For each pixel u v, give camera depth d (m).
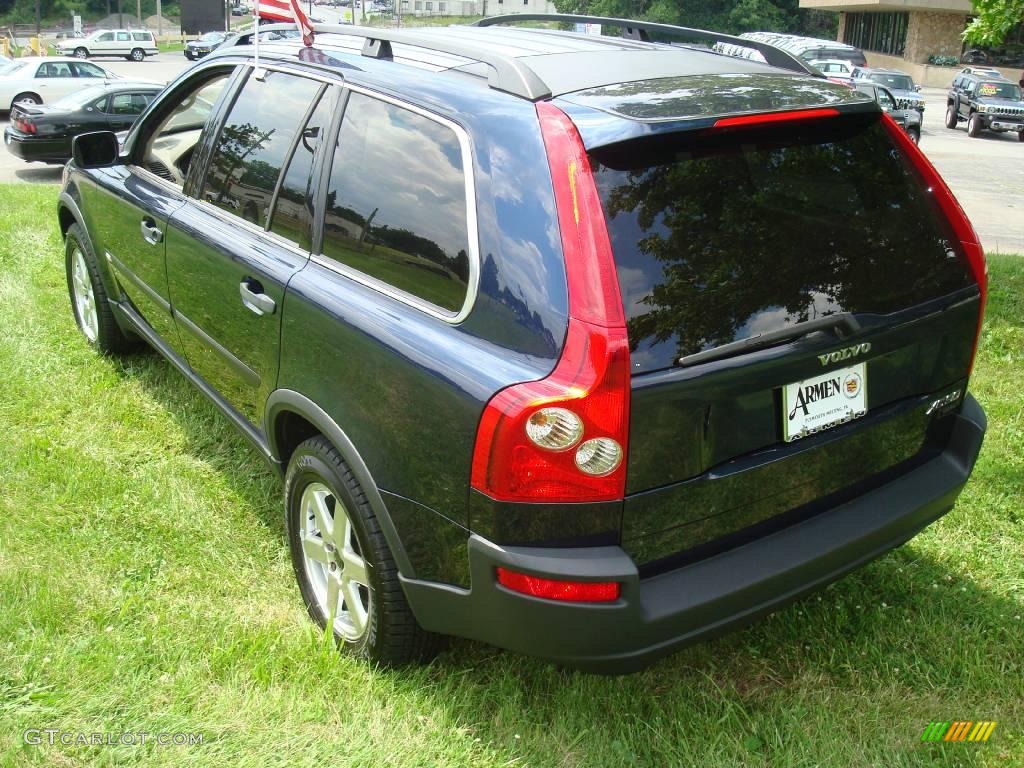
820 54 31.27
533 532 2.22
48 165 14.98
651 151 2.33
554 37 3.41
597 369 2.10
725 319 2.28
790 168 2.55
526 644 2.32
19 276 6.49
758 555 2.47
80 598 3.13
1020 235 11.66
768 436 2.43
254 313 3.16
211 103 3.82
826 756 2.56
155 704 2.69
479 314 2.33
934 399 2.87
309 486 2.96
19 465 3.95
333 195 2.91
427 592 2.51
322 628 3.06
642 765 2.54
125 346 5.05
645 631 2.26
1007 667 2.97
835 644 3.04
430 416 2.37
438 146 2.56
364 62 3.07
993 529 3.73
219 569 3.35
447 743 2.59
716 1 66.19
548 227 2.22
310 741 2.58
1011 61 43.66
